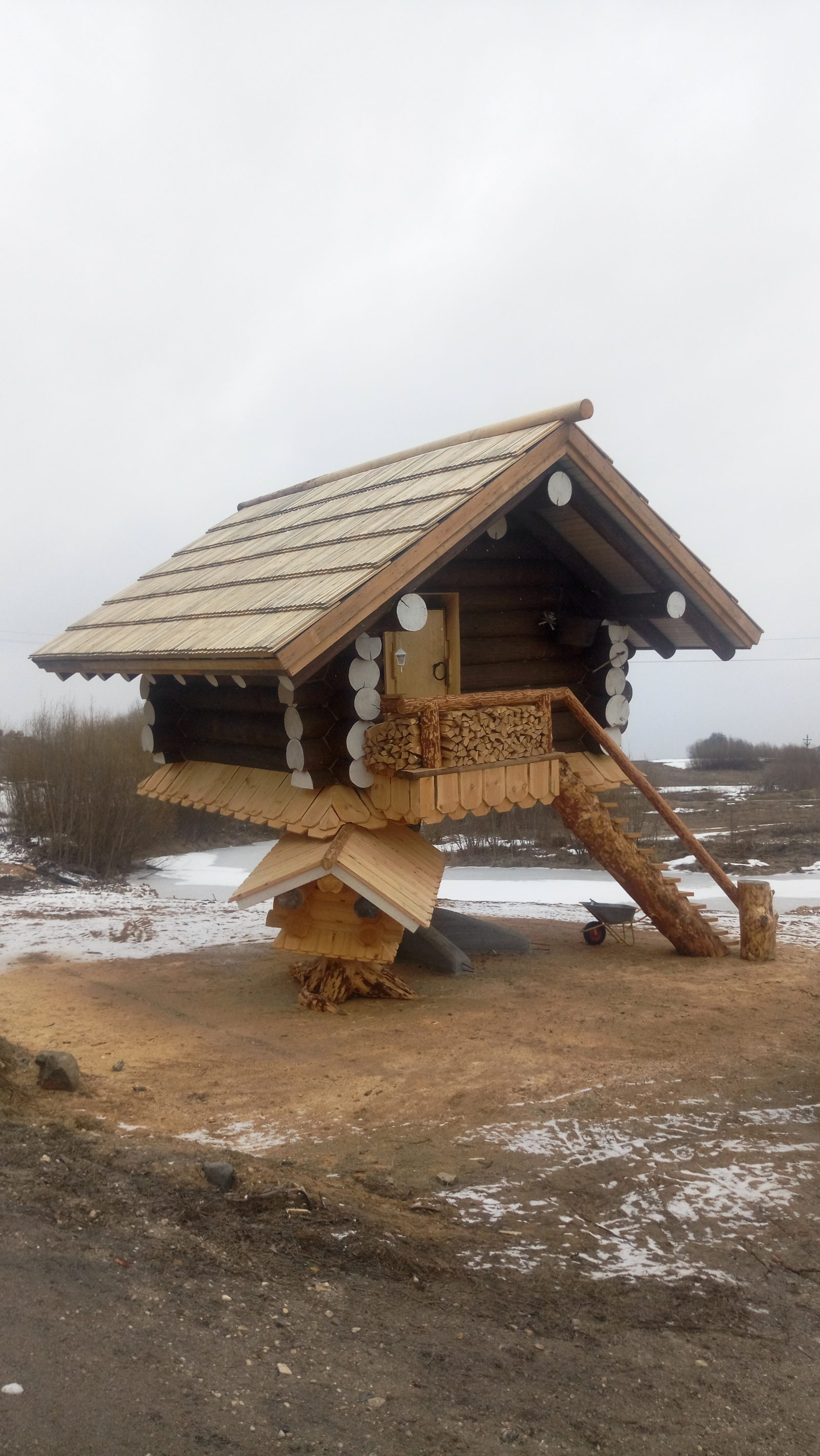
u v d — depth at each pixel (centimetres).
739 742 6328
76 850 2702
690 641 1301
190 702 1303
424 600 1158
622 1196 626
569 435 1026
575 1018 1005
